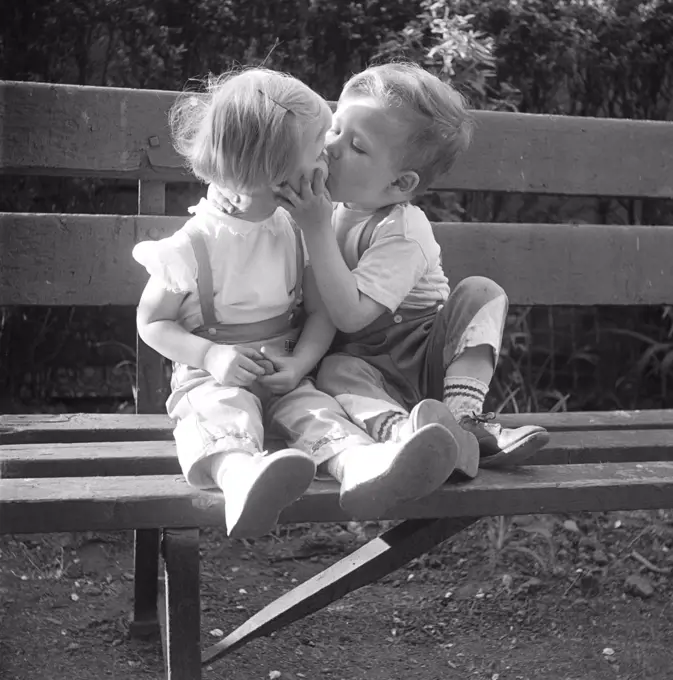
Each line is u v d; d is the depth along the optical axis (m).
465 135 2.05
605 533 3.14
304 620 2.57
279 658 2.37
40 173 2.44
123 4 3.63
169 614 1.62
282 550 3.01
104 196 3.79
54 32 3.65
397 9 3.72
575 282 2.74
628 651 2.43
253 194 1.82
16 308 3.75
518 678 2.29
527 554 2.97
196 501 1.61
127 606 2.60
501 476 1.78
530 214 4.04
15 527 1.55
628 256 2.77
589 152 2.76
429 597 2.73
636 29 3.96
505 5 3.76
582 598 2.72
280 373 1.86
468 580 2.83
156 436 2.17
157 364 2.52
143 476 1.76
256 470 1.49
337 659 2.37
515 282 2.70
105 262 2.44
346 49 3.71
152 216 2.46
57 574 2.76
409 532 1.88
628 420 2.37
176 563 1.62
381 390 1.95
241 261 1.90
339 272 1.89
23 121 2.39
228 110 1.73
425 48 3.53
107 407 3.86
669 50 4.00
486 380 1.95
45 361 3.82
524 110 3.94
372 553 1.92
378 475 1.54
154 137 2.46
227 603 2.65
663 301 2.80
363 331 2.03
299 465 1.47
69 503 1.57
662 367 4.07
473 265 2.66
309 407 1.83
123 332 3.89
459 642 2.47
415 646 2.45
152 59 3.67
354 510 1.62
